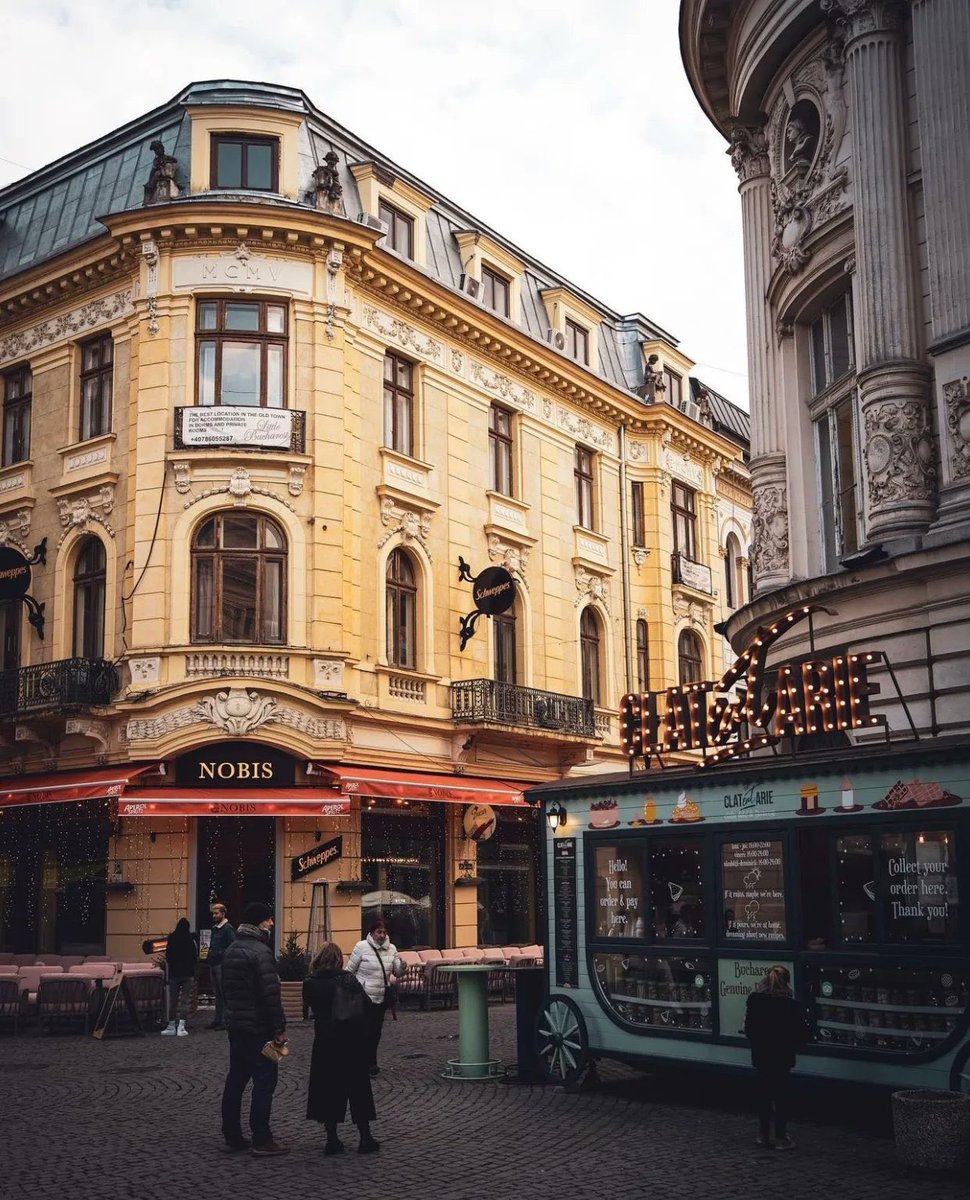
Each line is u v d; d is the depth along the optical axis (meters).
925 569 13.46
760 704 12.70
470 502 28.36
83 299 25.83
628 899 12.62
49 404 26.19
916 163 14.90
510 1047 16.23
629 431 34.75
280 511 23.92
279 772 23.39
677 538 35.97
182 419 23.75
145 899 22.95
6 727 24.48
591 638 32.47
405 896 25.34
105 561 24.83
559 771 29.86
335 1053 10.17
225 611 23.70
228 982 10.35
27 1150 10.29
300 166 25.38
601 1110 11.87
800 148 16.94
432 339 27.80
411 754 25.83
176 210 23.91
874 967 10.52
